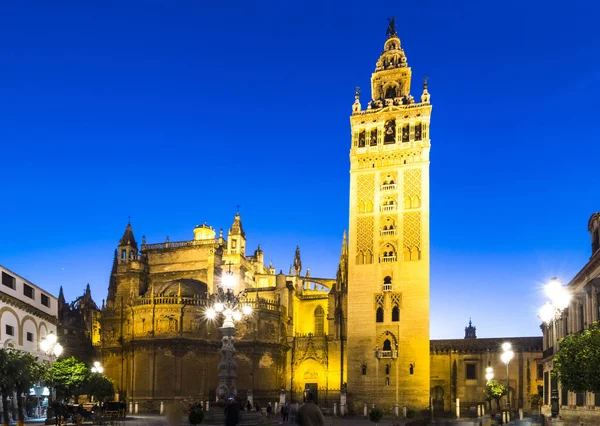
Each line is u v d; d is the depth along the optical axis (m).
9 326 62.16
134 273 106.81
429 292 87.06
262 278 122.31
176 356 91.00
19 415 47.34
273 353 98.25
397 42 103.81
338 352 100.75
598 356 35.25
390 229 90.81
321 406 98.19
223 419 42.72
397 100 96.69
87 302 129.75
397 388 84.75
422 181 90.94
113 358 99.12
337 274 105.38
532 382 92.00
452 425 51.44
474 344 97.25
